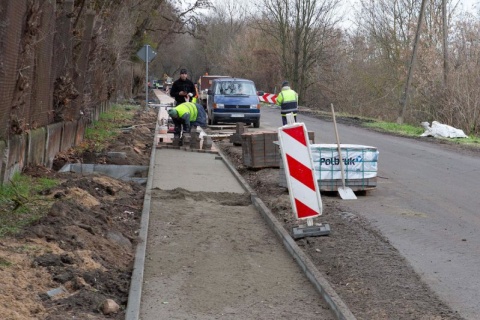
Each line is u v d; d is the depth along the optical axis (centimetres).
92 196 909
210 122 2644
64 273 544
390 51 3944
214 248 734
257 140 1378
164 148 1727
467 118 2670
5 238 604
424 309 554
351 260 697
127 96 4275
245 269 656
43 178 940
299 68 4972
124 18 2656
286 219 895
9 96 831
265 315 527
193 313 525
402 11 3841
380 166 1461
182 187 1124
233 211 947
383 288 609
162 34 4816
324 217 911
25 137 958
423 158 1620
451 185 1209
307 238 796
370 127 2680
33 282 513
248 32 6206
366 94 4169
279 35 5044
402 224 879
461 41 2828
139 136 1972
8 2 779
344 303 541
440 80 2800
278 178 1254
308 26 4812
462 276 651
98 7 2098
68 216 707
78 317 471
